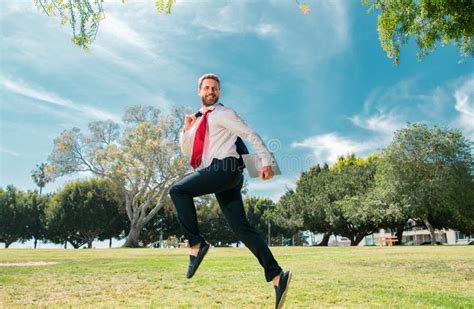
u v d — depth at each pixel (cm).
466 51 877
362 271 738
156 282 590
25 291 508
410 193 3831
